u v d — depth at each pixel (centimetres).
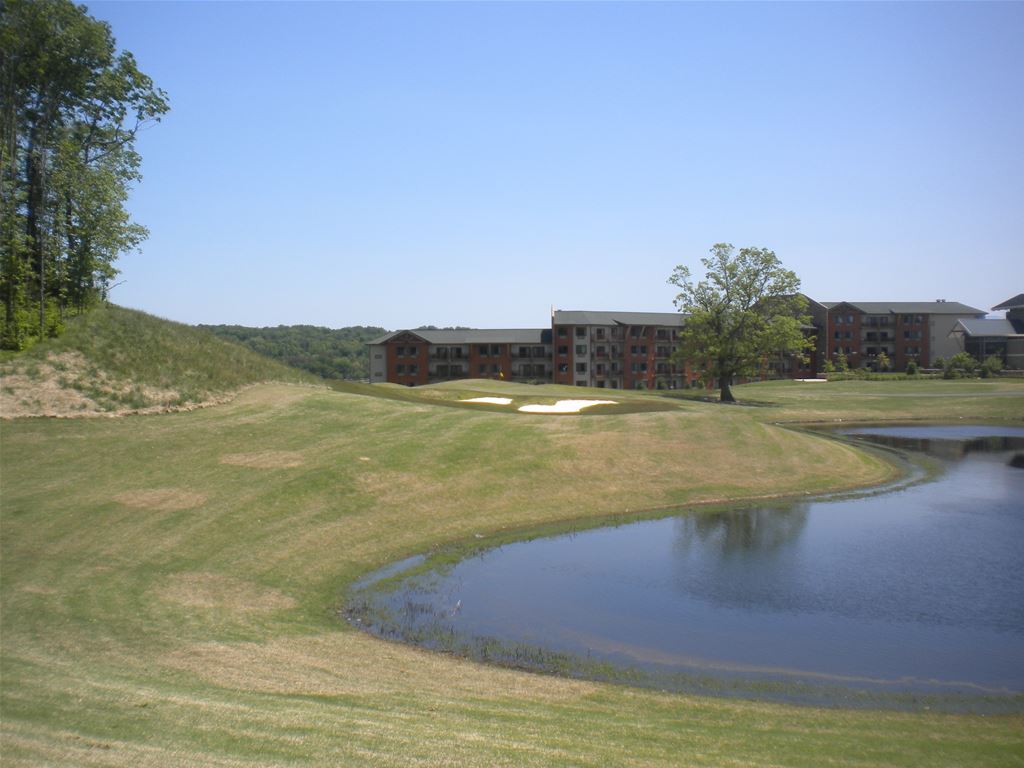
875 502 3047
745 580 1998
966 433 5381
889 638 1592
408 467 2877
